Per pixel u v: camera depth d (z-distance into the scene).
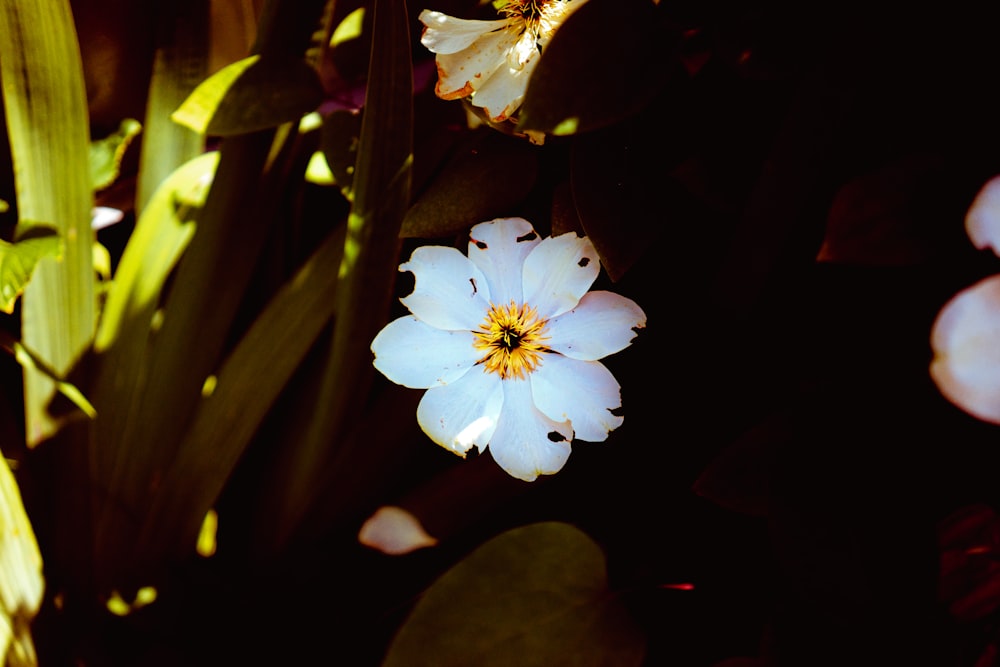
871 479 0.33
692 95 0.35
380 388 0.48
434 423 0.35
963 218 0.31
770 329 0.37
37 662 0.44
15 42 0.40
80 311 0.45
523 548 0.37
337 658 0.43
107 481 0.47
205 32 0.46
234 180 0.43
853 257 0.31
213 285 0.45
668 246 0.39
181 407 0.46
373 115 0.37
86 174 0.43
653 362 0.39
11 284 0.39
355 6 0.48
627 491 0.40
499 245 0.35
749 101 0.35
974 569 0.33
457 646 0.36
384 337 0.35
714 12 0.33
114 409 0.47
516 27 0.35
